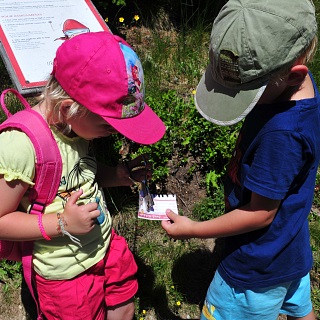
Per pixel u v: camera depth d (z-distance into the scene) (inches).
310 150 25.2
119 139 51.0
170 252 47.4
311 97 25.5
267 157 25.3
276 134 24.8
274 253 29.2
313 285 45.5
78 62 25.8
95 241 32.1
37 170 27.1
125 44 27.7
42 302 33.2
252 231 29.5
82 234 28.4
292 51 23.2
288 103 25.0
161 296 44.6
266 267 29.9
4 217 27.2
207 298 34.8
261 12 22.8
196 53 65.4
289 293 34.8
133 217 48.7
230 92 25.4
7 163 25.7
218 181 51.0
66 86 26.3
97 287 33.6
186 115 54.1
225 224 28.7
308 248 31.9
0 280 44.2
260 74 23.6
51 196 28.4
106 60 25.8
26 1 41.4
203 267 47.1
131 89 26.6
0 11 40.2
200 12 70.9
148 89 57.7
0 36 38.7
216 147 49.8
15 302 43.3
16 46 38.7
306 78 26.3
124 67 26.2
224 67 24.4
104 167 35.4
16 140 26.1
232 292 32.1
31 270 31.5
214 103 26.2
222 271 32.3
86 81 25.9
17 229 27.4
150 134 28.2
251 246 29.7
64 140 28.6
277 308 32.7
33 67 38.0
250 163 27.3
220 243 48.6
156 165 50.3
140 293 44.5
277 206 27.1
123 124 27.1
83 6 43.2
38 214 28.2
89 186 30.7
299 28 22.9
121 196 49.2
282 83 24.7
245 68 23.6
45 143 26.8
